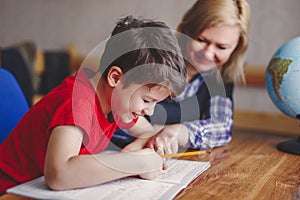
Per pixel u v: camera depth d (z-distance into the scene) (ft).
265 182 2.31
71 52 8.17
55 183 1.98
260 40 6.13
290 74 3.05
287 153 3.10
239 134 3.90
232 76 4.14
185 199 1.98
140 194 1.99
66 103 2.26
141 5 7.29
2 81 3.52
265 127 5.50
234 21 3.78
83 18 8.10
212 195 2.06
